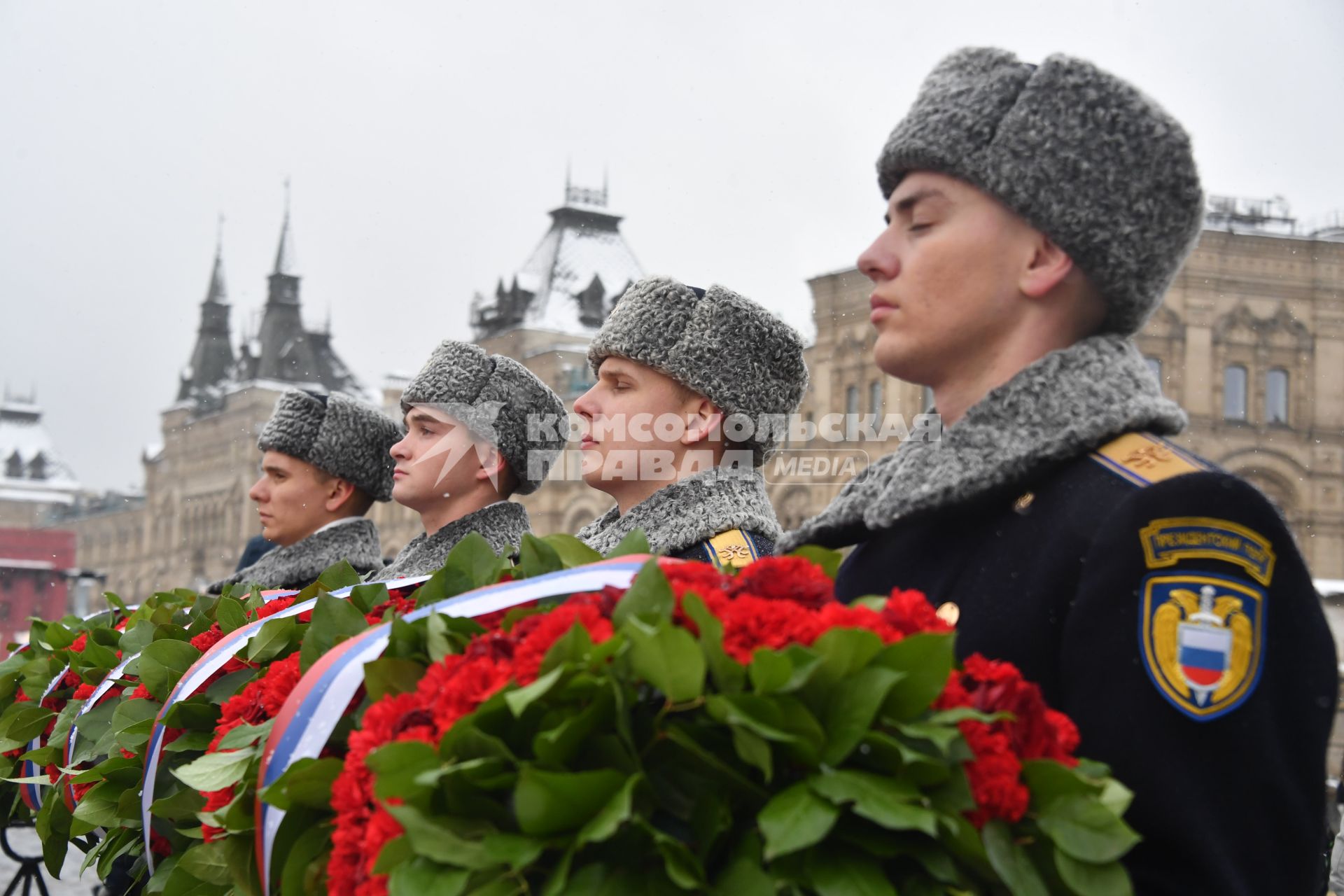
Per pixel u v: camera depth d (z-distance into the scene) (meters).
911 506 1.99
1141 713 1.71
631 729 1.58
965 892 1.52
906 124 2.08
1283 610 1.76
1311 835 1.72
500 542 4.22
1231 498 1.76
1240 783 1.69
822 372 21.22
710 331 3.29
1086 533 1.85
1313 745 1.74
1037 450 1.91
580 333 41.09
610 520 3.49
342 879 1.70
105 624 4.28
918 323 2.05
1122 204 1.96
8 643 4.71
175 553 68.00
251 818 2.09
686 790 1.55
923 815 1.46
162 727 2.65
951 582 1.97
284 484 5.09
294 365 66.31
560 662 1.59
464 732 1.57
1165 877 1.67
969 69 2.06
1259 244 26.42
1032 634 1.85
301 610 2.78
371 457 5.12
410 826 1.53
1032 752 1.61
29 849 7.71
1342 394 26.22
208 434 66.69
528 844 1.49
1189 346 26.19
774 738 1.49
